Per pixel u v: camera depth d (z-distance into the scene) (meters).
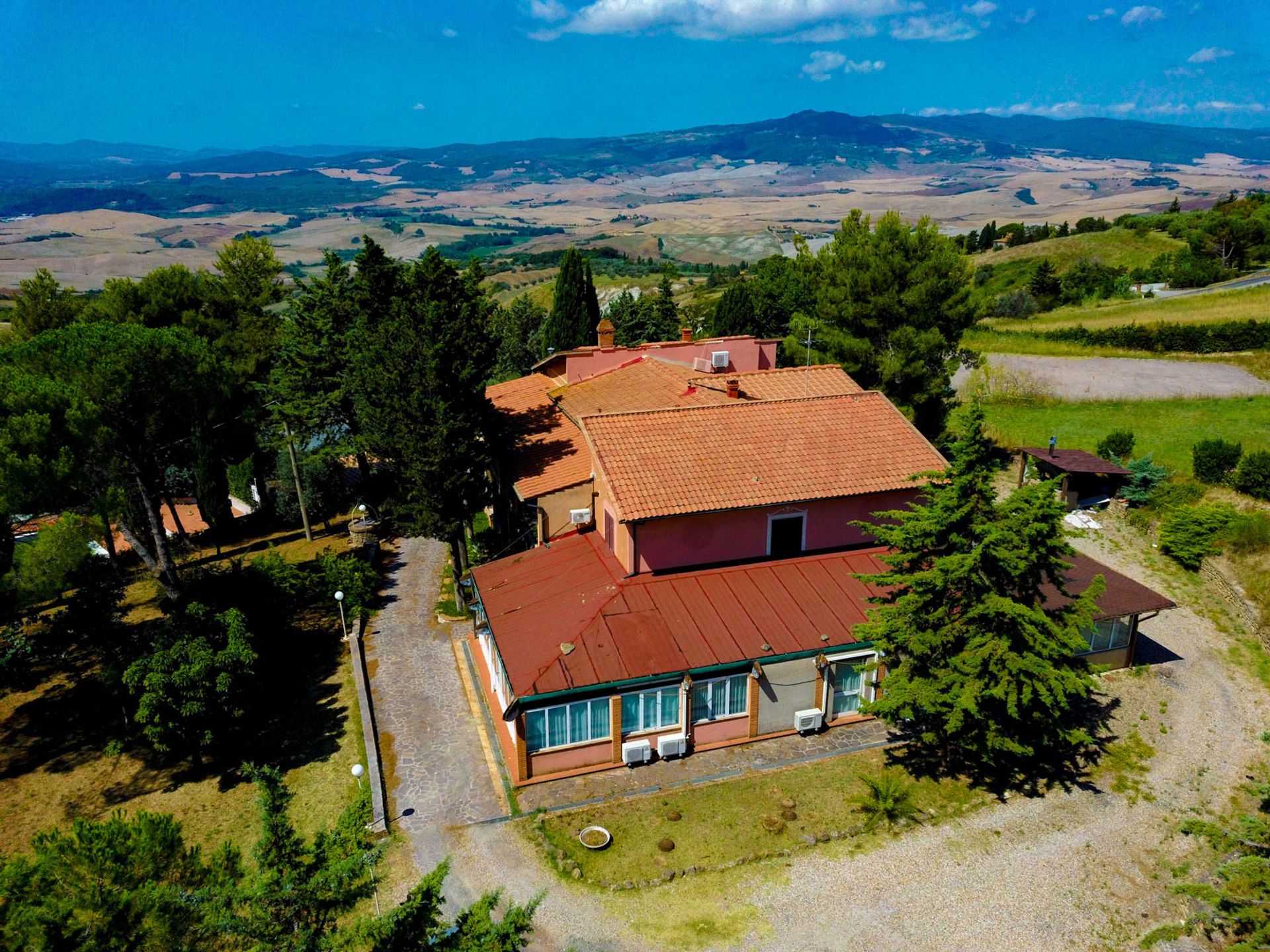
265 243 65.94
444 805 22.30
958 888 19.41
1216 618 31.70
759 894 19.22
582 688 22.38
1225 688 27.59
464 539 34.03
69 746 25.92
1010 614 19.53
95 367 26.47
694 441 28.86
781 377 36.72
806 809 21.92
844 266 44.88
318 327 41.94
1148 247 114.88
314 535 46.72
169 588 30.73
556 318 67.19
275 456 53.28
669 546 26.62
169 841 13.44
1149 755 24.30
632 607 25.12
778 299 71.06
